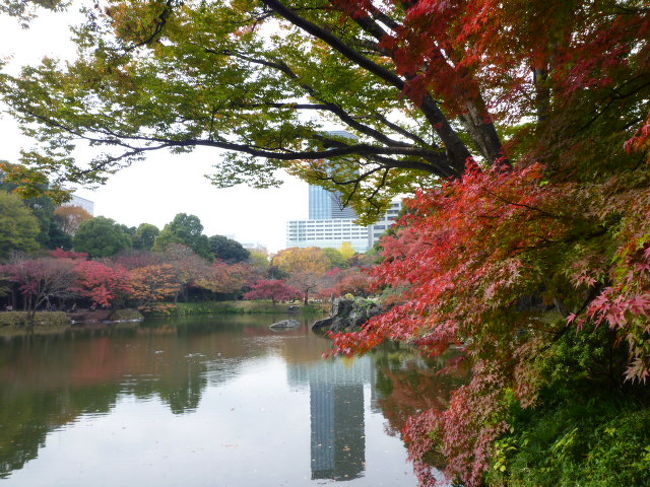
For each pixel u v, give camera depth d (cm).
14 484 549
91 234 4150
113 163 572
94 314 3447
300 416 822
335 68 572
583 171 299
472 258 295
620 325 170
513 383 355
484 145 488
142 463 608
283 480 546
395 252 1028
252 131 588
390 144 652
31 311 3019
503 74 345
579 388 395
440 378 1064
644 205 198
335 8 379
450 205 320
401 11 528
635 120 298
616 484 276
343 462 598
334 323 2350
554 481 327
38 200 3838
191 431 741
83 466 600
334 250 5872
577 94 294
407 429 459
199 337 2192
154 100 532
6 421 802
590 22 276
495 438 413
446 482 466
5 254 3244
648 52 258
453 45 326
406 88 355
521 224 268
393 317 341
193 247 4862
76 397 981
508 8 262
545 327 339
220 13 531
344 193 877
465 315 319
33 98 522
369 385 1060
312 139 632
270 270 5156
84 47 520
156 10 484
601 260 231
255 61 591
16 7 427
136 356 1565
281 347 1805
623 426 317
